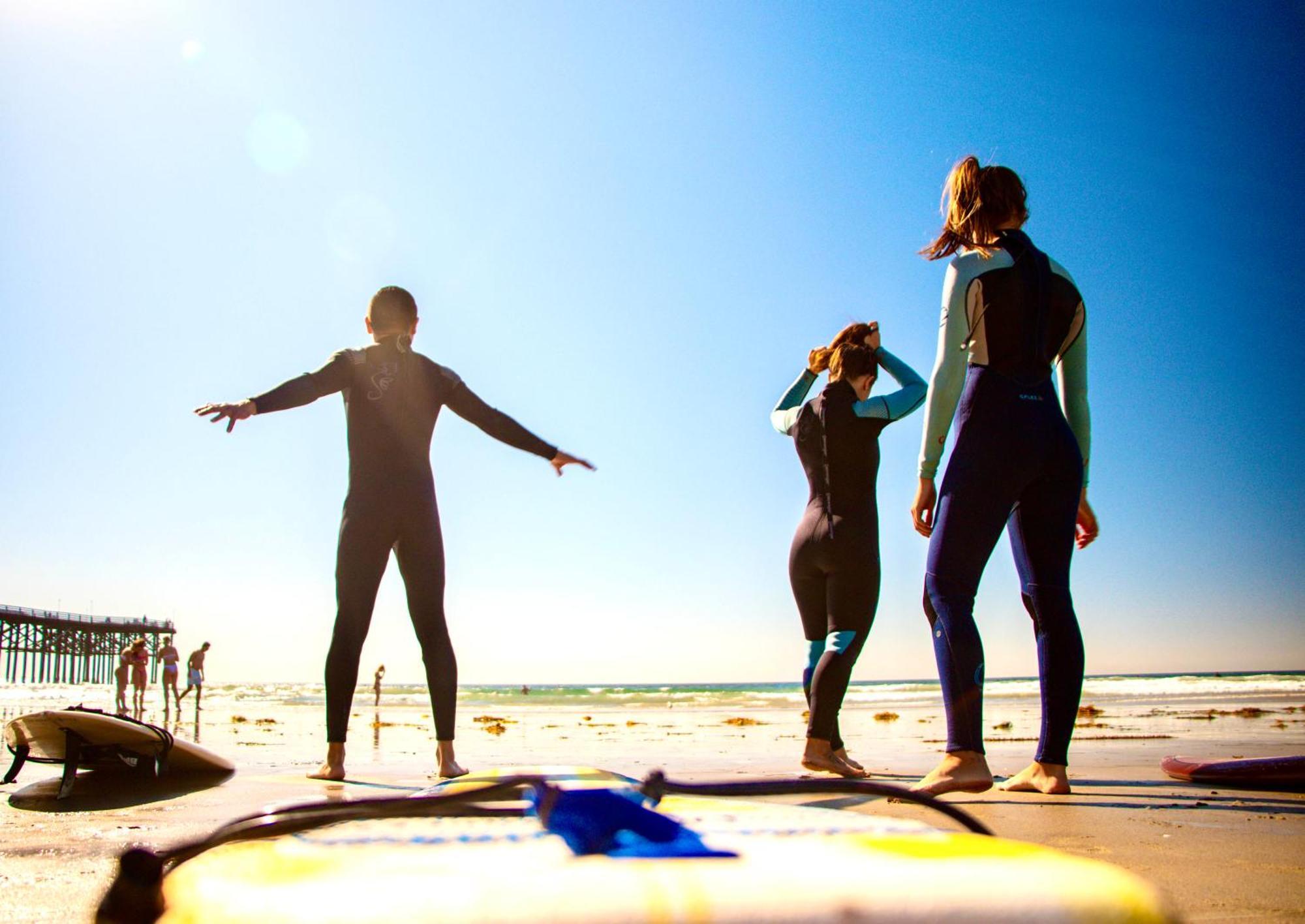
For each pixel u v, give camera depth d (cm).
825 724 435
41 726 370
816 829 94
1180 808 302
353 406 425
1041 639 346
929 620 344
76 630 6656
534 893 65
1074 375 367
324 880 76
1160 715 1486
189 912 73
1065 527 343
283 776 432
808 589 458
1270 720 1283
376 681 2775
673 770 479
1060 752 342
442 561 428
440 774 413
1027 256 338
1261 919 165
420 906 65
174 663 1892
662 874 69
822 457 446
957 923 62
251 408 396
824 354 464
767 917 62
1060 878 68
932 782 327
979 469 330
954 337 337
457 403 443
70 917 169
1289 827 268
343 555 416
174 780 396
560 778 117
